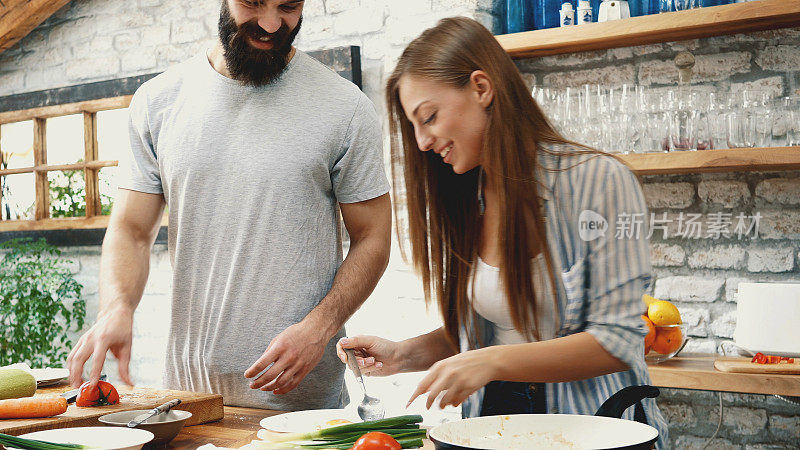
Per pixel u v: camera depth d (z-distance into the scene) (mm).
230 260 1925
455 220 1594
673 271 2891
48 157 4496
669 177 2889
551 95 2717
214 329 1940
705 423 2803
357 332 3254
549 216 1397
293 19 1873
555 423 1228
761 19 2570
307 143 1927
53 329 4281
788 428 2670
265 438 1437
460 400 1304
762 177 2756
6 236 4516
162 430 1404
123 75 4176
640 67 2924
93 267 4316
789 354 2369
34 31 4480
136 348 4066
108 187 4258
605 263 1352
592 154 1394
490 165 1412
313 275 1955
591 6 2951
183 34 3992
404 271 3152
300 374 1740
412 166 1597
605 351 1314
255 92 1951
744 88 2777
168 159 1961
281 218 1908
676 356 2740
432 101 1443
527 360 1308
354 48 3301
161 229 3992
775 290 2379
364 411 1576
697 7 2680
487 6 3051
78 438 1290
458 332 1659
